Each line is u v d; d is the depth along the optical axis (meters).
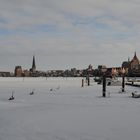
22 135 18.64
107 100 45.03
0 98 48.97
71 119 25.17
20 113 29.39
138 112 29.61
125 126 21.72
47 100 45.22
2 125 22.22
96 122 23.53
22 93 62.31
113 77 156.12
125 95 57.34
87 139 17.61
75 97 51.53
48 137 18.12
